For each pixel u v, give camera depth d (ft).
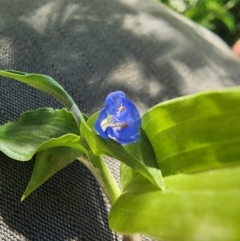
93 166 0.32
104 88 0.45
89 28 0.50
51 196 0.34
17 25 0.46
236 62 0.63
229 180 0.23
